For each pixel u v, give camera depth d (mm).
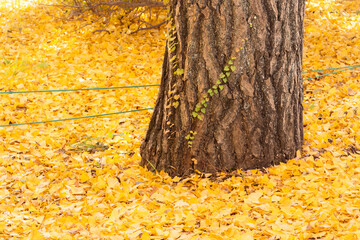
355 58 6969
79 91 6180
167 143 4148
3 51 7434
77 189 3922
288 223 3199
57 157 4582
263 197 3645
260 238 3041
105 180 4066
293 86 4133
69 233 3205
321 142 4582
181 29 3932
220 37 3852
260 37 3848
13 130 5070
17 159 4500
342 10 9312
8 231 3240
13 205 3672
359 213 3201
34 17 9008
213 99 3955
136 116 5637
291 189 3785
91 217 3342
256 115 3975
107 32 8234
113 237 3051
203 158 4070
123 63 7129
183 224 3312
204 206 3463
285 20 3934
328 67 6715
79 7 8281
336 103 5590
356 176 3877
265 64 3928
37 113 5566
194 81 3955
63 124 5379
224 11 3807
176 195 3738
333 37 7848
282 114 4078
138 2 8156
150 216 3422
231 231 3082
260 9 3805
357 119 5090
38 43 7844
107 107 5789
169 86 4082
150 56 7426
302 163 4145
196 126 4012
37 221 3402
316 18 8805
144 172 4234
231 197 3689
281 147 4168
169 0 4098
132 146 4848
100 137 5062
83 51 7535
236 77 3891
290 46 4016
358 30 8164
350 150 4457
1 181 4062
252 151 4039
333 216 3131
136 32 8320
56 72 6746
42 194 3873
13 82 6250
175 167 4156
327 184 3756
